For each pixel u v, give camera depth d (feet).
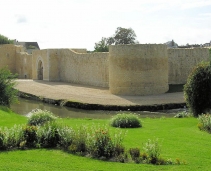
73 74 156.25
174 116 77.77
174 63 131.44
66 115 86.48
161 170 32.99
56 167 34.35
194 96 72.90
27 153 39.91
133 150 37.40
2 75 92.68
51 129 44.19
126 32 259.39
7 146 42.14
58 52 168.14
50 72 167.53
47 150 41.37
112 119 61.72
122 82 108.17
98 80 138.00
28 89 137.90
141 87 106.63
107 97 103.50
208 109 72.79
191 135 48.93
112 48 110.11
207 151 39.63
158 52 108.06
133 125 59.21
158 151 36.78
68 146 41.42
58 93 119.24
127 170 33.14
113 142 39.06
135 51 106.22
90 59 142.20
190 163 35.27
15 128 44.62
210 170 32.91
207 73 72.43
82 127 46.98
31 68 203.31
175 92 110.42
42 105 107.14
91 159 37.22
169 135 49.21
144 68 106.52
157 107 88.48
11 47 220.02
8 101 92.89
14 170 33.35
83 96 108.06
